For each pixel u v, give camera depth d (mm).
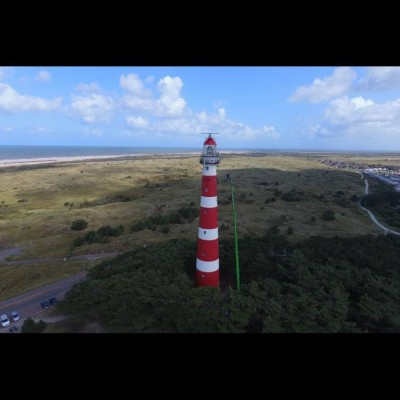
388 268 51594
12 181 182250
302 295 42250
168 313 39531
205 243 44844
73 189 163000
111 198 141125
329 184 179125
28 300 52219
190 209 102875
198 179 184000
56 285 57594
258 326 38750
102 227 89750
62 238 85188
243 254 54062
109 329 39438
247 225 88250
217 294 41875
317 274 48000
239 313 38781
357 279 47000
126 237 81625
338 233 86125
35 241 84938
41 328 41000
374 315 40062
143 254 55750
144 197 137125
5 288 59188
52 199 141375
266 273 49750
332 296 42656
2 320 44781
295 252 52906
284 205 114375
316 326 38094
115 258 60344
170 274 47094
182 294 41844
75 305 44469
